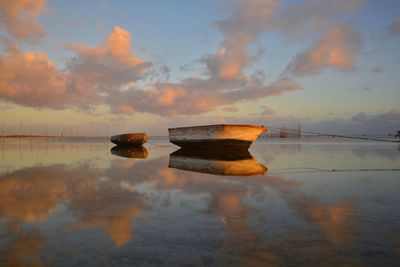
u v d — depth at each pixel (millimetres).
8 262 3396
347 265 3309
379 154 21609
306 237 4164
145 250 3727
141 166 13602
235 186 8266
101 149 29781
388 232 4363
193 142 20078
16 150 27125
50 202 6324
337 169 12273
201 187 8102
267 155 20734
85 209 5723
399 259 3451
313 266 3289
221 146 18734
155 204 6133
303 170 11992
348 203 6199
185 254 3605
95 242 4000
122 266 3293
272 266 3291
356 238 4117
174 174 10781
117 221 4941
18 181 9188
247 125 18078
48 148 31500
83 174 10797
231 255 3574
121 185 8453
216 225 4711
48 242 4000
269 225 4703
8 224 4789
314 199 6590
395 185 8453
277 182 8945
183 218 5102
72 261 3422
